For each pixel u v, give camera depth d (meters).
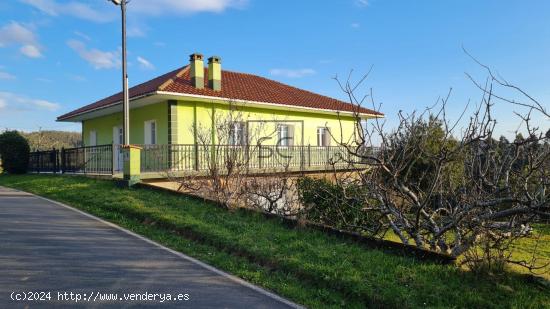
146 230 8.18
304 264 5.71
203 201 10.26
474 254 5.56
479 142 5.99
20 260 5.93
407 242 6.70
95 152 15.30
